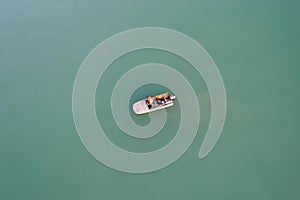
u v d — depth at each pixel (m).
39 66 17.58
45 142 15.92
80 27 18.48
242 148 15.77
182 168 15.43
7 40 18.23
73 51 17.86
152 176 15.28
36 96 16.89
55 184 15.18
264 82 17.09
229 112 16.44
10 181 15.25
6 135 16.11
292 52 17.77
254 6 18.97
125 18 18.67
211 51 17.75
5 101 16.83
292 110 16.50
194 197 14.91
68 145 15.84
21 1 19.02
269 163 15.48
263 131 16.06
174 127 16.09
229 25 18.52
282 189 15.00
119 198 14.89
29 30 18.47
